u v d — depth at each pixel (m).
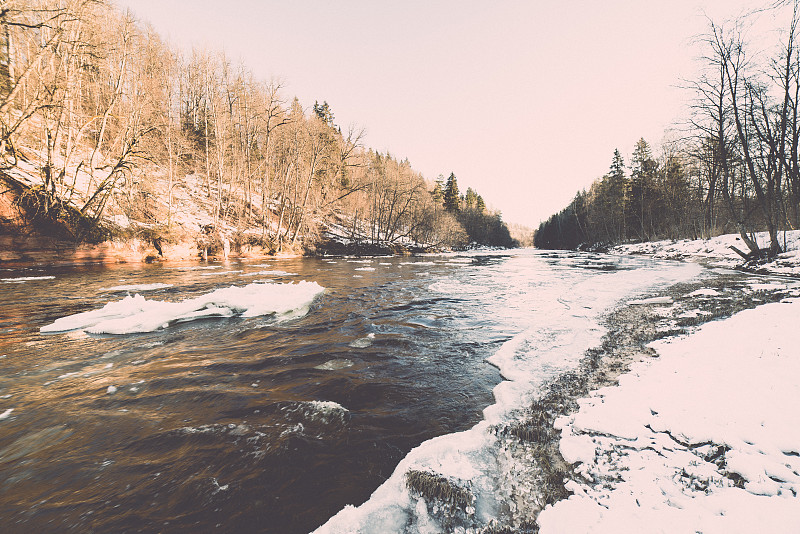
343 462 3.53
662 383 4.51
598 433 3.63
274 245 34.81
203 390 5.29
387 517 2.70
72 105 22.44
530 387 5.12
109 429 4.18
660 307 9.73
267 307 10.48
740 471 2.75
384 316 10.25
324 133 41.25
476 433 3.92
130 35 25.72
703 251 26.47
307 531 2.66
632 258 32.91
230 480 3.26
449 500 2.85
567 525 2.43
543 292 14.17
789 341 5.04
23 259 18.16
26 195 18.19
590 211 68.06
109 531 2.68
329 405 4.74
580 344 7.00
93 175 24.20
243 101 36.00
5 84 19.09
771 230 18.19
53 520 2.79
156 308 9.37
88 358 6.61
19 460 3.58
